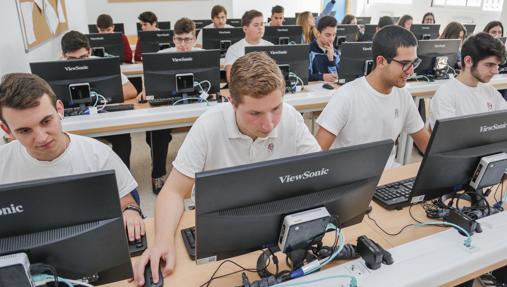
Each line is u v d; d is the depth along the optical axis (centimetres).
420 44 291
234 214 81
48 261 74
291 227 85
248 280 95
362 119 166
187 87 242
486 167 114
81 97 221
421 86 282
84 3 635
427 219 126
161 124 224
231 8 745
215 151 125
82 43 268
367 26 548
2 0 252
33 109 99
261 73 95
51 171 121
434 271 95
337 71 328
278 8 502
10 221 69
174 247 108
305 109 258
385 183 150
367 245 98
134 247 109
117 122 215
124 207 127
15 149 120
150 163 332
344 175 90
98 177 72
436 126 103
